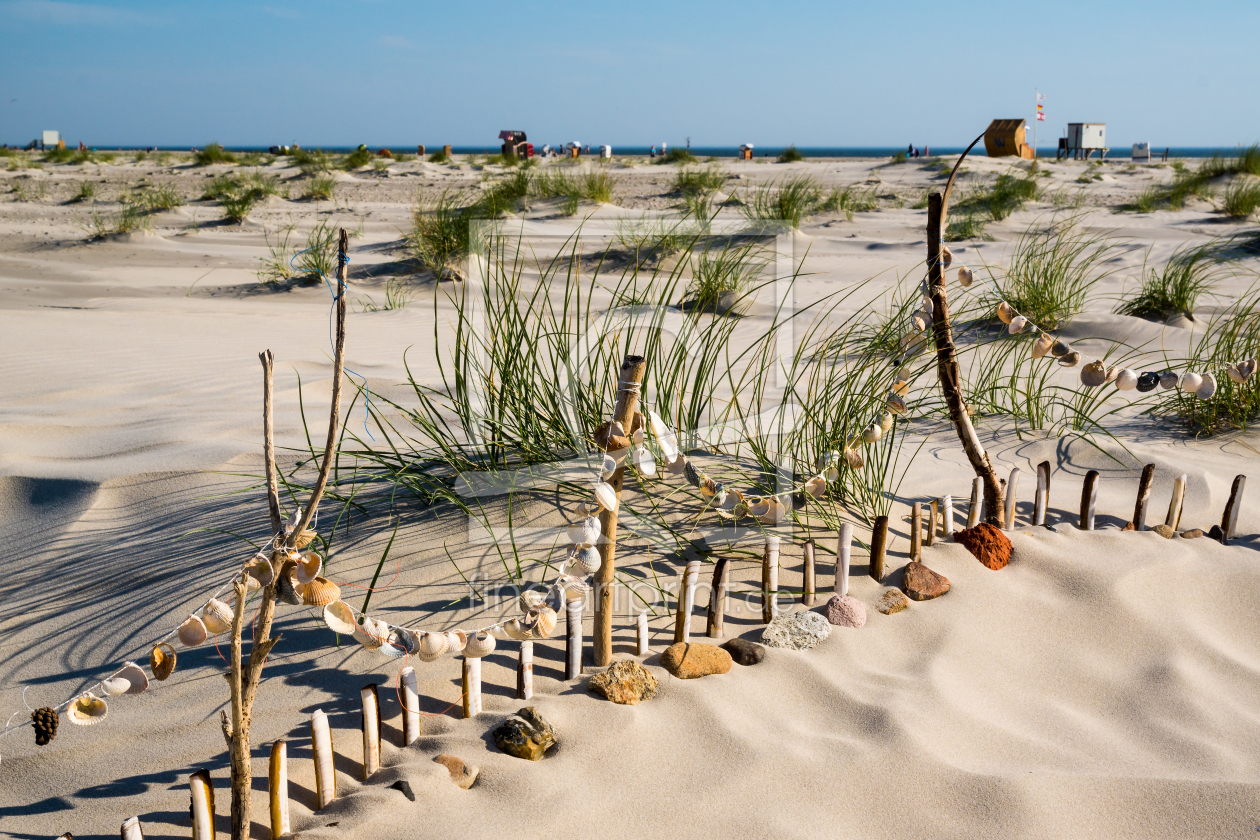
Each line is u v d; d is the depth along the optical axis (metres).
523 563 2.43
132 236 13.28
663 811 1.70
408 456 3.07
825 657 2.22
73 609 2.37
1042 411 4.25
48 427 3.57
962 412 2.76
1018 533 2.88
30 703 2.00
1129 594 2.53
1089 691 2.18
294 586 1.41
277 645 2.19
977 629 2.38
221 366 4.91
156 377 4.58
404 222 15.20
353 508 2.78
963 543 2.74
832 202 15.42
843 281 9.09
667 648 2.17
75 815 1.67
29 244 12.76
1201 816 1.71
